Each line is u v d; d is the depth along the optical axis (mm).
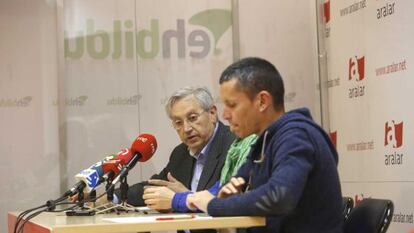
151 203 2338
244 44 4777
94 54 4539
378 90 4113
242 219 1934
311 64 4820
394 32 3934
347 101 4480
